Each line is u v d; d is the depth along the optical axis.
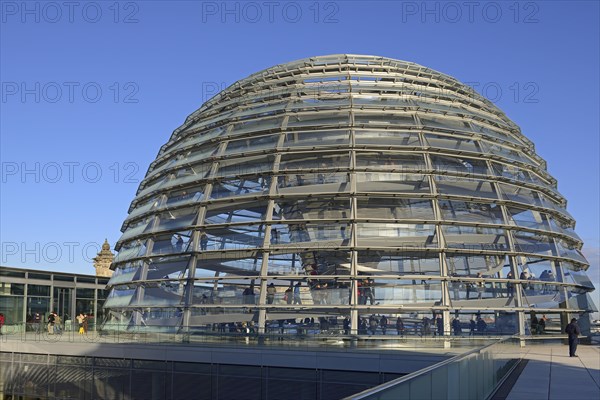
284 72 46.88
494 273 36.44
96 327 40.00
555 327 37.97
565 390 18.78
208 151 42.31
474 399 15.20
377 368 27.73
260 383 29.44
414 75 46.88
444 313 34.09
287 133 40.56
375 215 36.75
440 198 37.47
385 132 40.38
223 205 38.50
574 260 41.59
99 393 33.44
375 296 34.19
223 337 33.44
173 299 36.53
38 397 35.53
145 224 41.88
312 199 37.34
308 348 29.78
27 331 39.22
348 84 43.91
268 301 34.31
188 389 30.88
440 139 40.69
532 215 40.41
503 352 22.19
